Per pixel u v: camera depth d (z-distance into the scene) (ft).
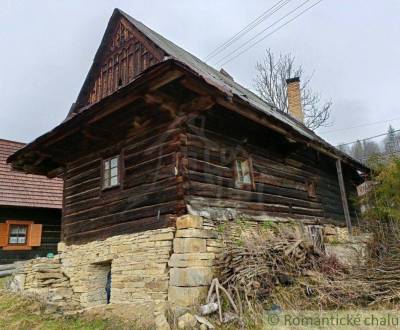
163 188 19.31
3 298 22.65
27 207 38.96
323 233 29.89
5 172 42.22
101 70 29.30
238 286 16.53
